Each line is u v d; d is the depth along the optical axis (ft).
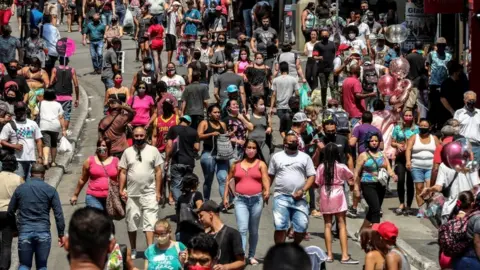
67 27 357.61
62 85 202.08
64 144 181.47
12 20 350.84
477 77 180.14
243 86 191.21
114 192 130.82
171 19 266.57
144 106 178.09
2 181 120.88
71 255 50.26
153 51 260.62
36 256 115.34
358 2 285.64
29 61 214.07
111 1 311.27
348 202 158.51
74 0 360.07
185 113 183.93
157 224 105.19
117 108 158.30
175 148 150.82
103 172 130.93
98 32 278.67
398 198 168.76
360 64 201.98
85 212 50.72
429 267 128.67
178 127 151.23
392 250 95.61
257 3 287.07
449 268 98.02
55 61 251.80
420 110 199.31
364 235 97.76
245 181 127.85
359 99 185.88
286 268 48.08
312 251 98.17
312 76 209.46
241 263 100.68
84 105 241.14
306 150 153.99
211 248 87.76
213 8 281.33
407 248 137.59
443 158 124.06
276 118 222.28
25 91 190.60
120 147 158.10
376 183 134.72
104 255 50.49
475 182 129.18
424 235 146.00
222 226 101.76
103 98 250.57
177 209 118.83
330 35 253.85
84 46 322.96
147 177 130.82
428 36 224.94
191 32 265.54
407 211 158.30
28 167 159.22
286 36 287.48
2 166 122.42
